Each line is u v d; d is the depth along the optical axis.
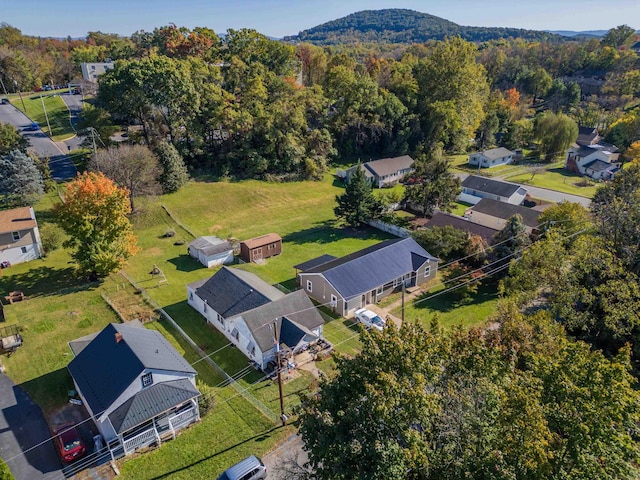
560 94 126.62
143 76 60.94
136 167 52.00
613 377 15.91
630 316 26.91
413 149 89.94
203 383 27.17
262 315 30.09
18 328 31.62
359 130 84.25
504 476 13.32
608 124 108.31
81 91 99.19
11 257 40.28
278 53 90.44
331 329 33.88
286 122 71.81
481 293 39.75
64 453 21.36
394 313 36.44
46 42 143.25
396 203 62.06
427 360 15.94
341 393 16.33
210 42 88.50
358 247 50.16
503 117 105.69
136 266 42.62
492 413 15.20
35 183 50.59
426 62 97.44
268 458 21.89
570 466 14.58
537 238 44.47
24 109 88.25
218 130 72.00
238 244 48.38
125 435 22.27
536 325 25.69
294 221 57.31
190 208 56.75
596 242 31.91
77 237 36.72
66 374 27.53
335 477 14.08
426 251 43.25
